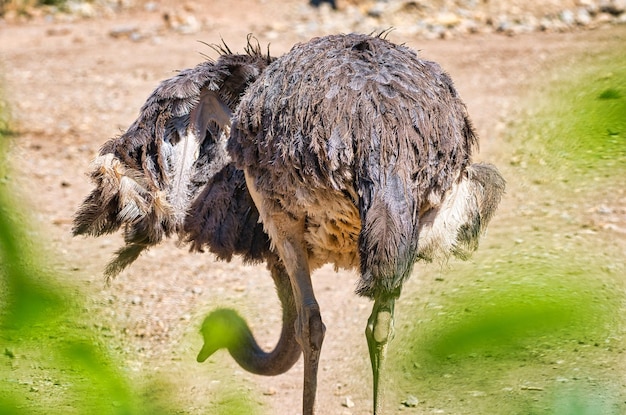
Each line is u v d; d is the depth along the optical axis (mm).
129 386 6168
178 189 13516
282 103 10734
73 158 28625
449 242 11164
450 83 11352
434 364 4629
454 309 5332
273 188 11133
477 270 16391
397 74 10719
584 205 22062
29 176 26891
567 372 14148
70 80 37125
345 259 12219
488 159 24797
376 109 10320
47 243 20609
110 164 12844
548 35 40594
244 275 21516
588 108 5992
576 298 5523
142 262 21875
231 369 17062
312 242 11836
